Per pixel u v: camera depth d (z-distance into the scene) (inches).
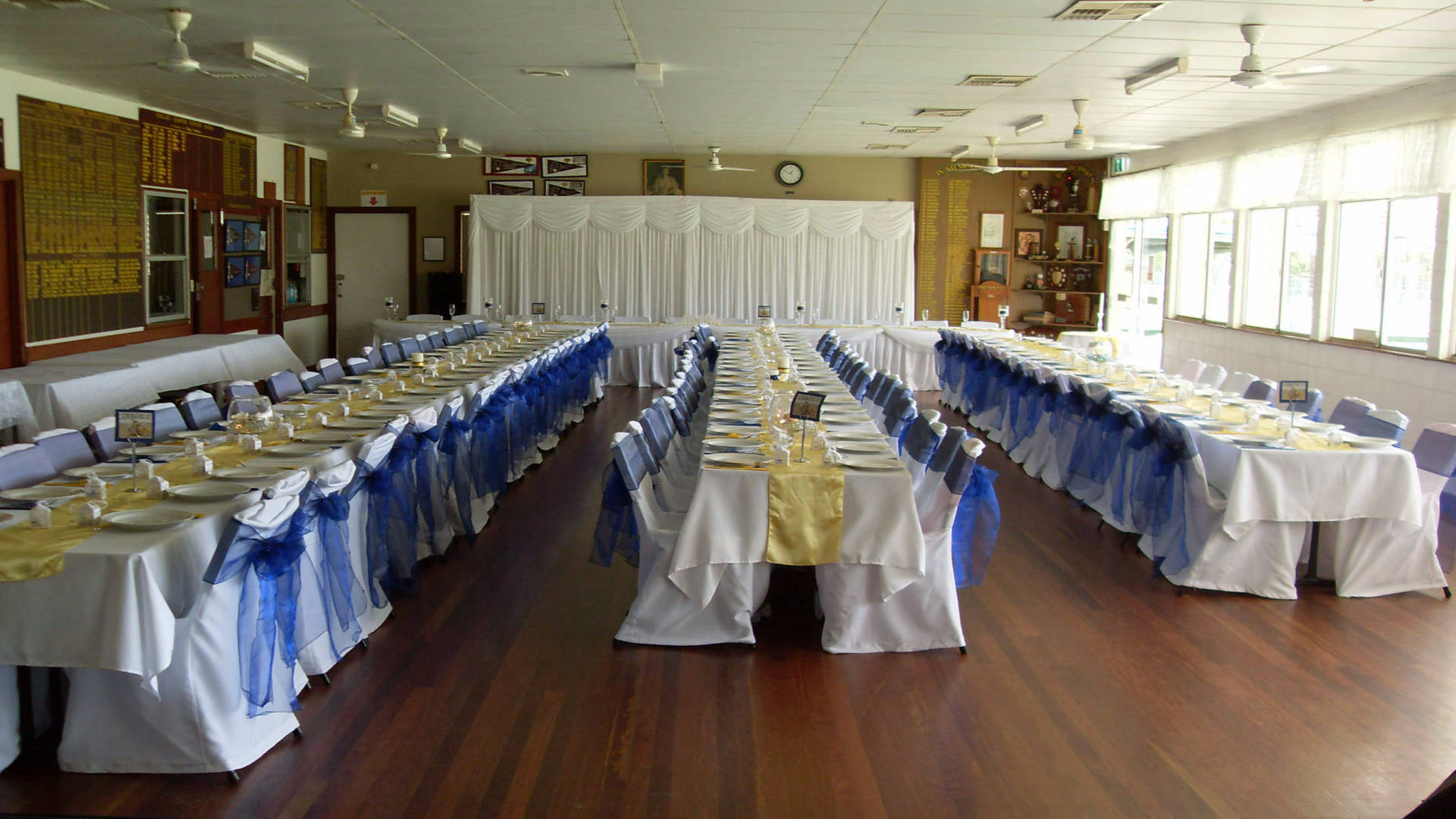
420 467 209.5
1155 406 254.4
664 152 556.4
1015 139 472.4
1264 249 433.4
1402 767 136.5
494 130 460.1
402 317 571.8
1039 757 138.5
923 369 495.8
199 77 322.3
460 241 566.9
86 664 123.1
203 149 430.3
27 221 325.1
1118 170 541.6
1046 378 313.0
